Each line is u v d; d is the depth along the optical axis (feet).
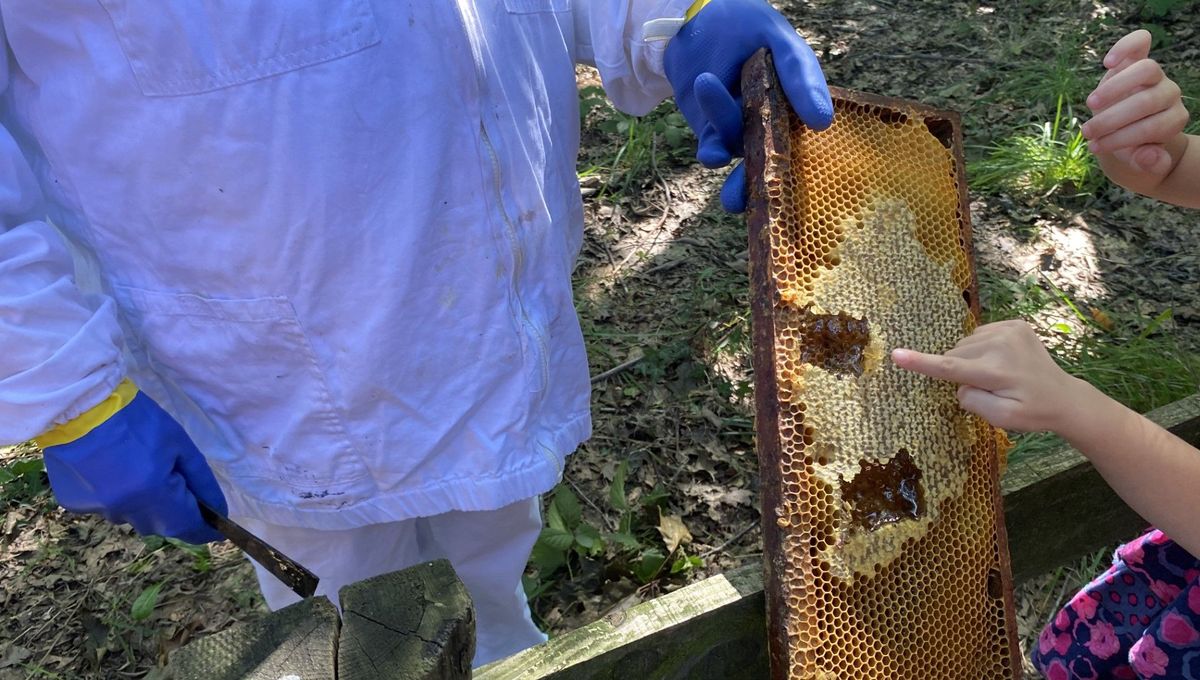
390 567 6.30
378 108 4.42
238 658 3.07
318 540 5.79
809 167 4.75
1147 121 4.68
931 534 4.67
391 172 4.54
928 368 4.24
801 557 4.32
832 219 4.74
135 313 4.84
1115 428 4.12
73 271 4.51
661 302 11.68
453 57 4.55
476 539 6.36
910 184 5.01
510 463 5.39
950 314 4.93
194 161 4.30
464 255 4.88
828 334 4.63
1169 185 5.34
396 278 4.66
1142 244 11.94
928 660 4.56
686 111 5.30
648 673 4.49
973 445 4.83
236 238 4.49
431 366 4.99
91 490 4.44
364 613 3.22
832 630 4.37
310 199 4.39
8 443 4.11
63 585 9.12
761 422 4.51
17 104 4.41
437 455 5.25
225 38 4.08
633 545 8.57
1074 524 5.84
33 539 9.62
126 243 4.63
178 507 4.56
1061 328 10.35
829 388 4.53
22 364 4.04
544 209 5.29
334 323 4.73
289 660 3.06
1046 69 15.33
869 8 18.78
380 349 4.78
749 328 10.99
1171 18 16.65
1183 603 4.75
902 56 16.79
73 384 4.16
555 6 5.52
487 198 4.86
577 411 6.03
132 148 4.30
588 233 13.02
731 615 4.58
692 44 5.06
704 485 9.38
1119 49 4.72
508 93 4.96
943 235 5.07
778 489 4.39
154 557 9.32
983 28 17.40
